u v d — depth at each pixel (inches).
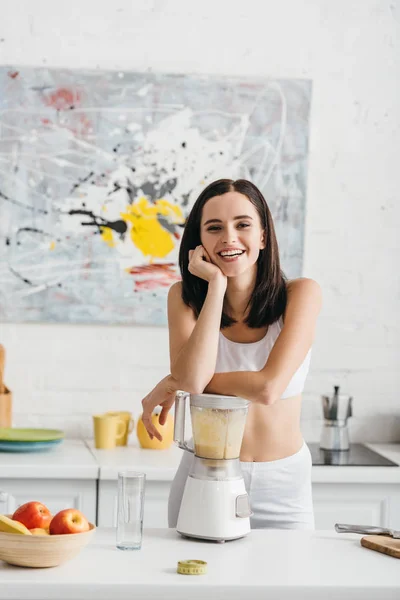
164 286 138.9
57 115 137.0
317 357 141.9
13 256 136.9
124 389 139.3
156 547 70.5
